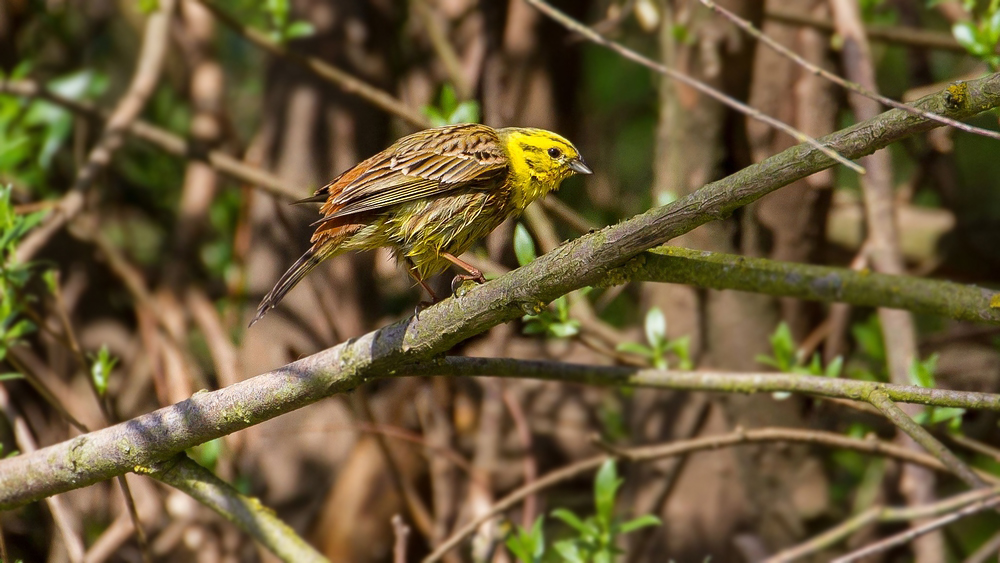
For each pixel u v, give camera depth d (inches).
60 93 519.8
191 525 457.1
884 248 380.8
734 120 430.9
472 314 258.1
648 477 457.7
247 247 504.1
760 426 437.4
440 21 502.3
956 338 475.2
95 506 461.1
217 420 282.2
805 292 354.3
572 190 497.7
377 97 424.5
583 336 388.8
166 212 594.2
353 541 486.0
